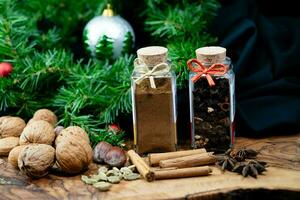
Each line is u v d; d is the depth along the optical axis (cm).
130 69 97
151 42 106
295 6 110
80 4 108
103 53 99
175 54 96
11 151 88
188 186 83
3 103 97
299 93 100
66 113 95
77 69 99
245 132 96
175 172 85
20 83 97
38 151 85
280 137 95
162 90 89
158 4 104
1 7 100
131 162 89
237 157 88
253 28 102
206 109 91
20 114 99
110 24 99
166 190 83
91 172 88
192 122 92
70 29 109
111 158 88
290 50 101
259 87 100
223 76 89
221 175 86
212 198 82
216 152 92
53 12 107
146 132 91
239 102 99
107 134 93
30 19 106
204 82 90
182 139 96
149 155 88
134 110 90
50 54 99
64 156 85
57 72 99
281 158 89
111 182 85
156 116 90
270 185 83
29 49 100
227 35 103
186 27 100
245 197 83
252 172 85
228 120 91
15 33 100
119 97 95
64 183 85
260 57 103
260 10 109
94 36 98
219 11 106
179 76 95
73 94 96
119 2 107
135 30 110
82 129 91
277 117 95
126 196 82
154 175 85
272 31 103
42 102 100
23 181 86
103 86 97
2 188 84
